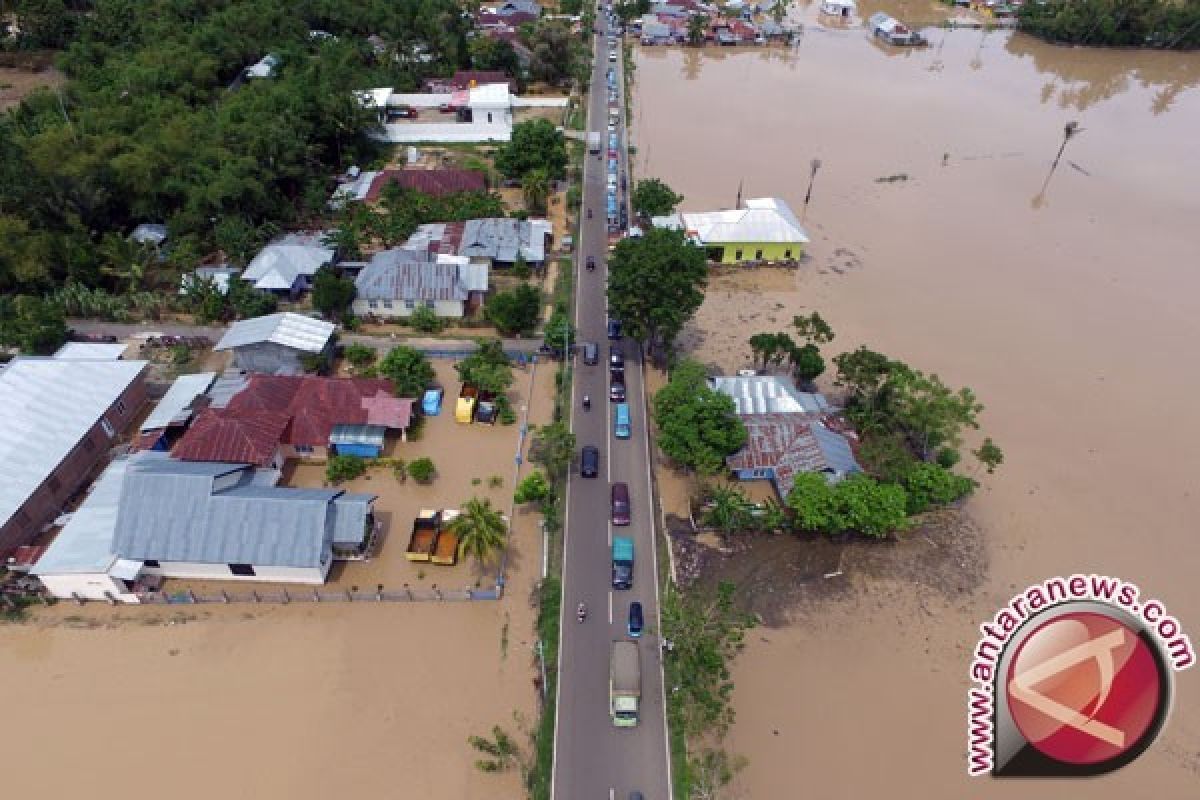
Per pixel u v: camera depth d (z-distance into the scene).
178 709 53.00
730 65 183.12
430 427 76.94
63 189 93.62
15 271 86.62
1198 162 142.62
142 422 77.56
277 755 50.59
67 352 79.25
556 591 60.84
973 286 104.44
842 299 100.69
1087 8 196.62
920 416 71.56
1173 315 99.88
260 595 59.94
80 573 57.69
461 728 52.34
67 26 145.38
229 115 114.00
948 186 131.00
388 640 57.75
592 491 69.94
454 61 155.75
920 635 60.22
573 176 126.31
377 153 130.25
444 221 107.44
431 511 65.75
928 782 50.75
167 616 58.84
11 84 133.25
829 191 127.25
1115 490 74.00
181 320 91.00
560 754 50.53
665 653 56.66
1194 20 195.75
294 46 150.12
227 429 67.69
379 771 49.88
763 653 58.34
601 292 98.25
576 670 55.56
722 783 49.66
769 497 70.38
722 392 75.06
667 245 79.81
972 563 66.12
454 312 91.50
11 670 55.09
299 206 111.44
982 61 193.00
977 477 74.69
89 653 56.22
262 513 60.19
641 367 85.50
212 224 101.94
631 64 172.75
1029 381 87.44
